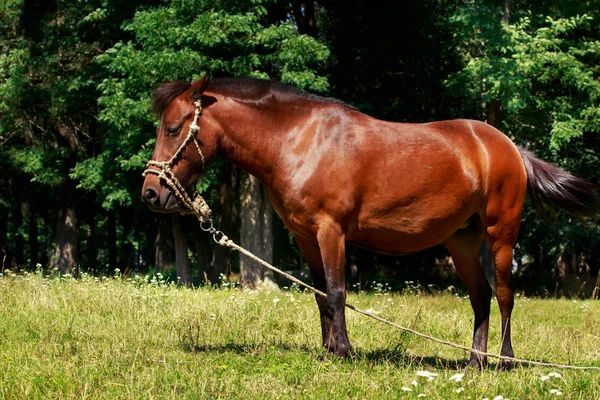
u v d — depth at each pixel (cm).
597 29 2211
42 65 2167
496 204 687
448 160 661
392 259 2503
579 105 2070
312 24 2142
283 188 639
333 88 1886
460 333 884
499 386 566
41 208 3112
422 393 538
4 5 2152
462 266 723
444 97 2258
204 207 645
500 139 700
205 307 915
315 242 654
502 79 1817
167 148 638
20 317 822
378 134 650
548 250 2916
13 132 2358
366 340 799
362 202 643
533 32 2083
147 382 549
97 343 701
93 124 2377
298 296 1325
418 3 2081
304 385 563
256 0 1684
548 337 895
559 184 716
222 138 648
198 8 1659
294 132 641
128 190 1967
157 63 1602
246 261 1941
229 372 596
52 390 530
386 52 2091
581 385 564
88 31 2130
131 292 1008
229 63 1670
